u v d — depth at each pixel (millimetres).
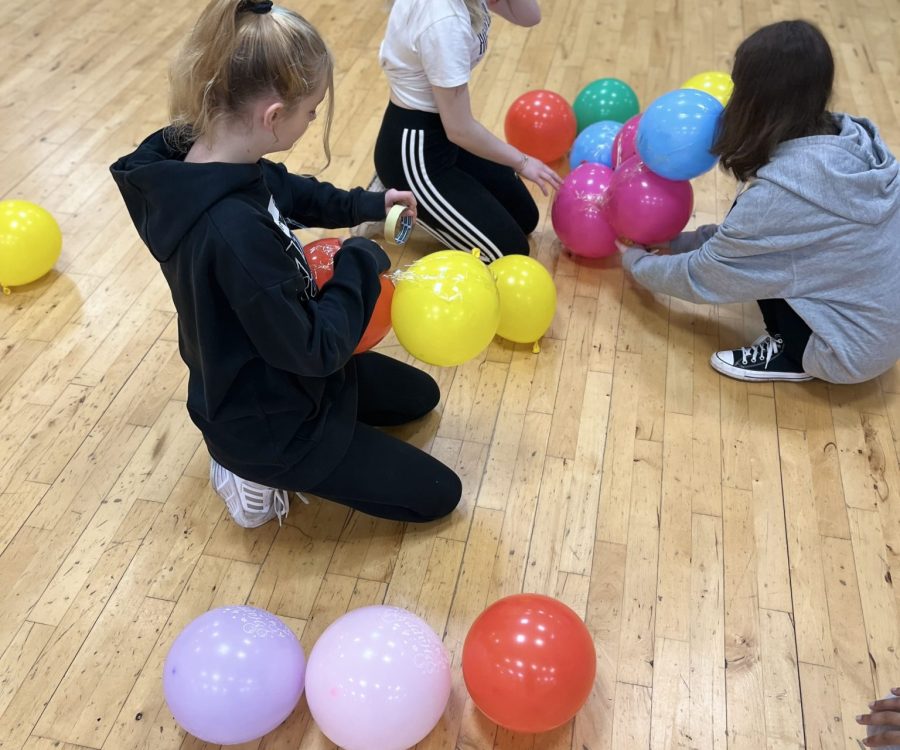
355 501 1648
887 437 1921
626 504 1778
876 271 1804
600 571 1658
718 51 3426
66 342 2131
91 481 1815
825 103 1733
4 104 3020
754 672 1504
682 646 1540
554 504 1778
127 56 3314
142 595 1619
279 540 1721
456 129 2064
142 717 1444
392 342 2160
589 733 1428
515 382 2051
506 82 3195
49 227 2219
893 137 2906
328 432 1478
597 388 2035
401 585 1642
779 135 1749
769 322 2062
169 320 2207
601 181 2258
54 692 1473
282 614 1595
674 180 2074
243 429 1406
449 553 1694
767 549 1695
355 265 1391
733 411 1979
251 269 1168
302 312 1256
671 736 1425
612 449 1891
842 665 1515
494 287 1669
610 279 2348
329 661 1316
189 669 1313
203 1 3715
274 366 1312
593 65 3316
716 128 1928
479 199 2230
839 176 1708
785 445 1900
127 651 1532
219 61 1124
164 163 1149
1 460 1846
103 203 2584
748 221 1812
